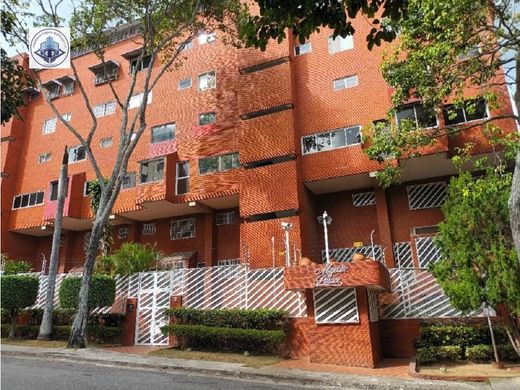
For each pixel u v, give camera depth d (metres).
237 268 13.57
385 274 11.32
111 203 14.55
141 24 17.72
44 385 7.61
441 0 9.16
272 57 21.23
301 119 20.25
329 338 10.73
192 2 17.06
